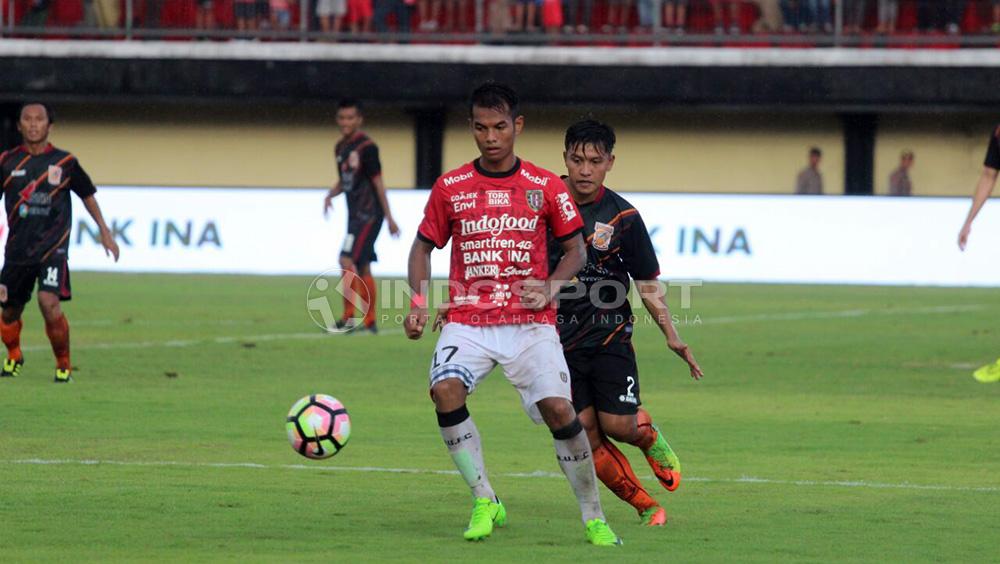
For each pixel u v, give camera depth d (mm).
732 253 94688
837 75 108375
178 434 36531
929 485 30750
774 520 26812
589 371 26188
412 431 37906
